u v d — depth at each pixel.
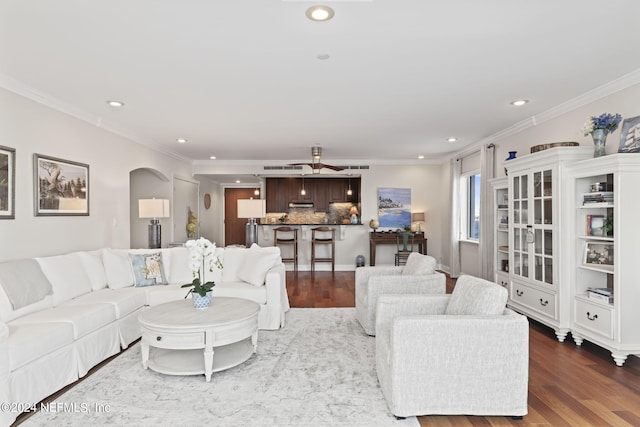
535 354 3.36
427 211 8.46
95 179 4.64
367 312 3.84
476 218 7.05
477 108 4.26
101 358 3.20
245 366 3.10
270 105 4.11
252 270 4.33
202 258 3.31
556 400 2.53
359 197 9.39
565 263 3.65
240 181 10.20
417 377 2.26
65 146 4.08
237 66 3.02
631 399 2.54
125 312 3.59
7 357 2.23
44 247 3.76
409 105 4.13
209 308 3.24
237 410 2.39
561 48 2.71
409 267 4.23
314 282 6.97
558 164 3.66
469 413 2.28
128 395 2.61
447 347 2.26
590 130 3.41
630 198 3.01
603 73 3.21
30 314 2.99
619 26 2.39
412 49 2.72
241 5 2.12
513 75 3.25
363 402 2.50
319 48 2.69
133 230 7.05
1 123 3.25
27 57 2.82
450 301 2.87
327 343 3.66
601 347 3.54
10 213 3.33
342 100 3.94
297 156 7.74
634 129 3.18
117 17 2.24
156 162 6.45
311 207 9.75
